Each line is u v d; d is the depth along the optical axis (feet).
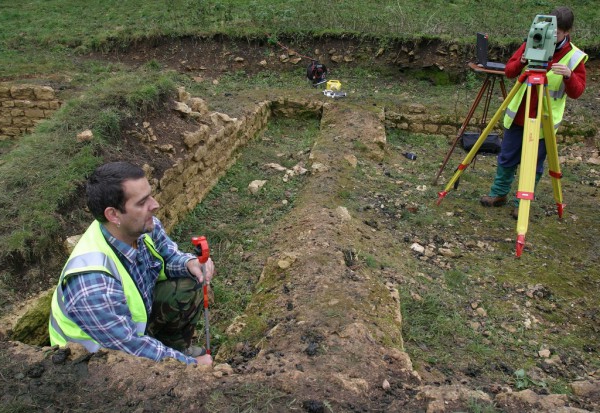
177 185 16.14
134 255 8.35
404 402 8.14
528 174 13.75
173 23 34.73
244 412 7.64
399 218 16.33
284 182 19.06
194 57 32.63
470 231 15.98
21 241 11.43
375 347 9.52
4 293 10.65
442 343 11.02
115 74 29.63
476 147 16.31
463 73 29.60
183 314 9.52
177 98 19.19
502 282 13.46
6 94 26.71
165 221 15.51
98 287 7.72
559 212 16.74
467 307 12.37
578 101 26.53
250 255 14.42
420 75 30.04
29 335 10.32
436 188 18.81
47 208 12.55
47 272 11.62
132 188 7.68
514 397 8.42
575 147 23.47
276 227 15.57
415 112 25.41
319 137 22.27
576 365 10.75
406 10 34.68
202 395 7.95
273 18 33.83
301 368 8.79
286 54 31.89
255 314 11.14
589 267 14.44
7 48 34.12
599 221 16.88
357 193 17.48
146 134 16.42
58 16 39.24
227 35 32.78
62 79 29.09
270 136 24.88
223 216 17.13
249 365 8.93
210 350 10.72
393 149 22.90
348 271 12.01
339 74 30.81
